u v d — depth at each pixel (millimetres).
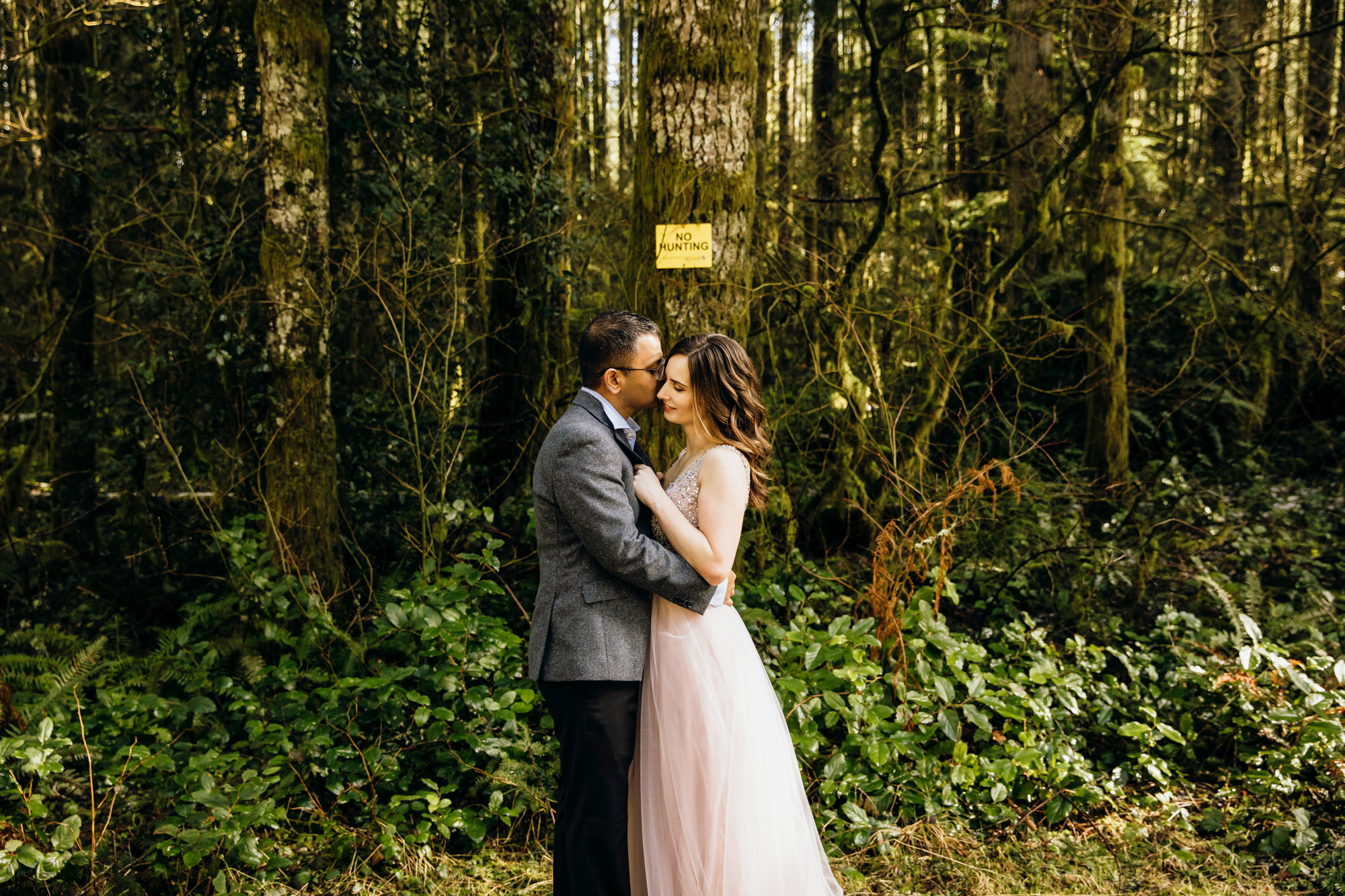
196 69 4664
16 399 4867
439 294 4746
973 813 2863
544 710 3160
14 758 2781
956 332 6160
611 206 6949
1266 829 2783
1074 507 4809
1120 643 3943
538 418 5070
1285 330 6305
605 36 12914
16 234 5613
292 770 2783
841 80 9672
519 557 4465
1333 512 5703
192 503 4797
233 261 4508
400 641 3172
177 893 2463
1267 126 7316
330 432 3980
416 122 5035
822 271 4770
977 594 4383
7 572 4531
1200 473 6254
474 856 2637
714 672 2129
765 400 4617
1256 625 3391
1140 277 7684
